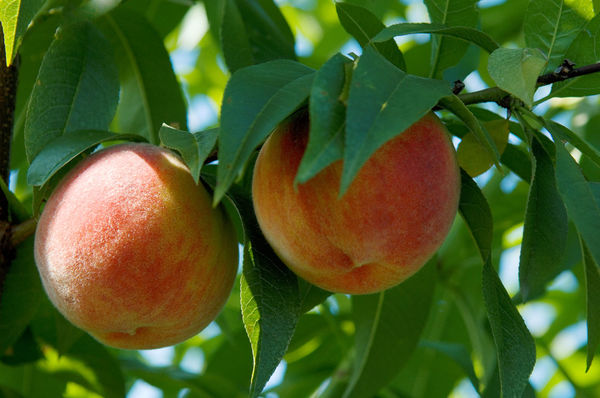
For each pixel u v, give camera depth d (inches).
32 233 36.3
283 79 32.2
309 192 32.5
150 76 40.9
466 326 43.5
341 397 40.9
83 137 34.4
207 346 50.5
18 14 34.3
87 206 33.0
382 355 38.9
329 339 43.3
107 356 40.0
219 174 31.2
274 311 33.2
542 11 35.1
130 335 34.0
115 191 33.1
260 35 40.1
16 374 41.1
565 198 32.2
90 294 32.9
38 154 34.3
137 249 32.9
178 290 33.2
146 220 32.9
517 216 42.7
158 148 34.1
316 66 48.2
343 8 35.8
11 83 37.0
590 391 51.5
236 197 34.2
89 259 32.8
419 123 32.8
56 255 33.1
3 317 37.5
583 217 32.1
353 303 38.9
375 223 32.3
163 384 42.3
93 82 36.7
